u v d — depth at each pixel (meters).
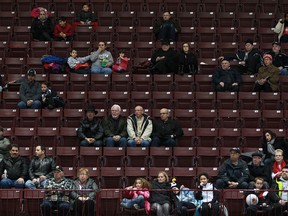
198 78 46.88
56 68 47.28
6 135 43.06
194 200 36.69
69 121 44.16
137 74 47.09
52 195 36.53
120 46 49.88
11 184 38.34
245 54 48.41
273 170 39.19
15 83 46.09
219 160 41.88
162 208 36.38
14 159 39.12
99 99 45.56
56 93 45.06
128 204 36.41
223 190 36.28
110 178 40.50
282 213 36.09
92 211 36.34
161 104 45.50
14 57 49.53
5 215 37.62
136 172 40.56
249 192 36.91
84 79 46.84
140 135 42.31
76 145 42.91
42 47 49.50
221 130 43.41
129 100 45.53
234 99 45.56
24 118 44.09
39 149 39.19
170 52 47.41
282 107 45.56
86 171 37.50
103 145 42.22
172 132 42.53
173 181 37.81
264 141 40.91
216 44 49.94
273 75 46.28
